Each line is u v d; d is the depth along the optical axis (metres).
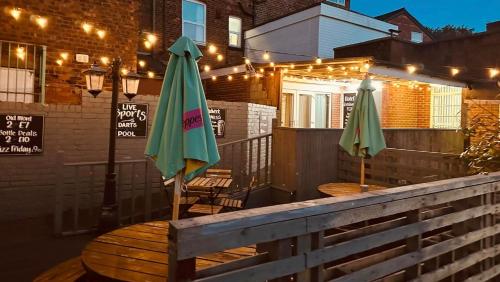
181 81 3.27
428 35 23.91
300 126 12.63
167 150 3.19
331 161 8.62
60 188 5.77
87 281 3.54
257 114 10.04
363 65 9.30
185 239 2.05
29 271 4.57
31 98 8.11
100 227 5.84
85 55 8.59
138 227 4.43
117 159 7.96
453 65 14.53
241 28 16.84
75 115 7.53
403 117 13.72
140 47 13.87
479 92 12.70
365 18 15.30
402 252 3.43
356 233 3.01
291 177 8.10
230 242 2.22
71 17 8.44
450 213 3.91
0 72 7.79
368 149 6.32
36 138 7.12
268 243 2.49
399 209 3.24
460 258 4.12
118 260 3.41
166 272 3.16
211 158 3.31
